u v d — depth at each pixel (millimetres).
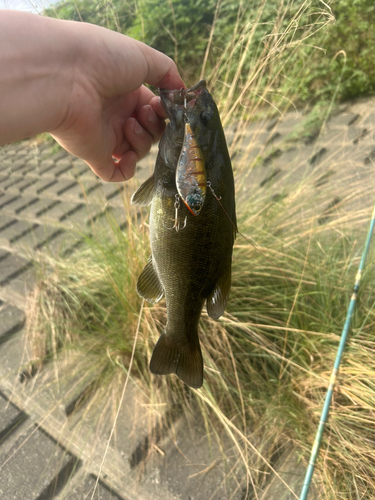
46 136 1667
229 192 303
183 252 308
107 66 327
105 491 494
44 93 299
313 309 599
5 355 708
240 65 633
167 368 346
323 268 647
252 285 681
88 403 595
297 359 579
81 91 321
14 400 632
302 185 774
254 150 1033
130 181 659
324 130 1046
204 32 1204
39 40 294
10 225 1131
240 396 521
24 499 503
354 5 1167
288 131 1074
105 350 637
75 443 550
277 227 723
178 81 386
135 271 642
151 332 614
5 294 856
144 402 573
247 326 604
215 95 762
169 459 512
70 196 1174
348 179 861
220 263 310
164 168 310
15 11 293
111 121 391
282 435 512
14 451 557
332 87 1136
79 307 698
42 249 964
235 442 474
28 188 1321
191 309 325
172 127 305
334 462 464
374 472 450
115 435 544
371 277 625
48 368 660
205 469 493
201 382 329
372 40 1130
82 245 896
